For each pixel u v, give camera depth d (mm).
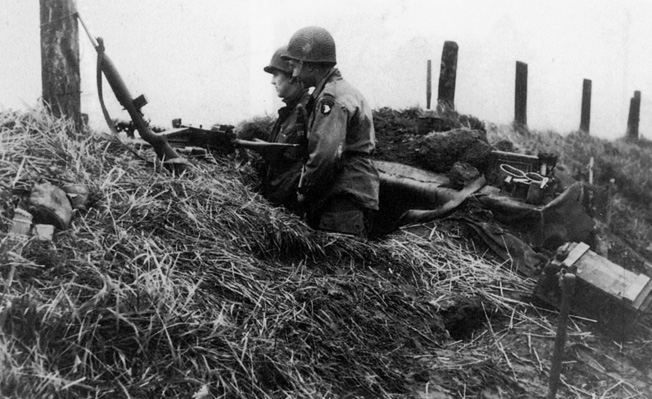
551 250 4863
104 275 2924
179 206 3840
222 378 2816
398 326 3787
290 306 3451
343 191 4730
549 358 3818
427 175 5938
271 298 3438
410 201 5805
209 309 3133
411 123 7414
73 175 3627
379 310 3852
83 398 2455
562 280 2961
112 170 3812
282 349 3135
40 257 2939
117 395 2518
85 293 2840
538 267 4715
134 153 4312
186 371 2742
